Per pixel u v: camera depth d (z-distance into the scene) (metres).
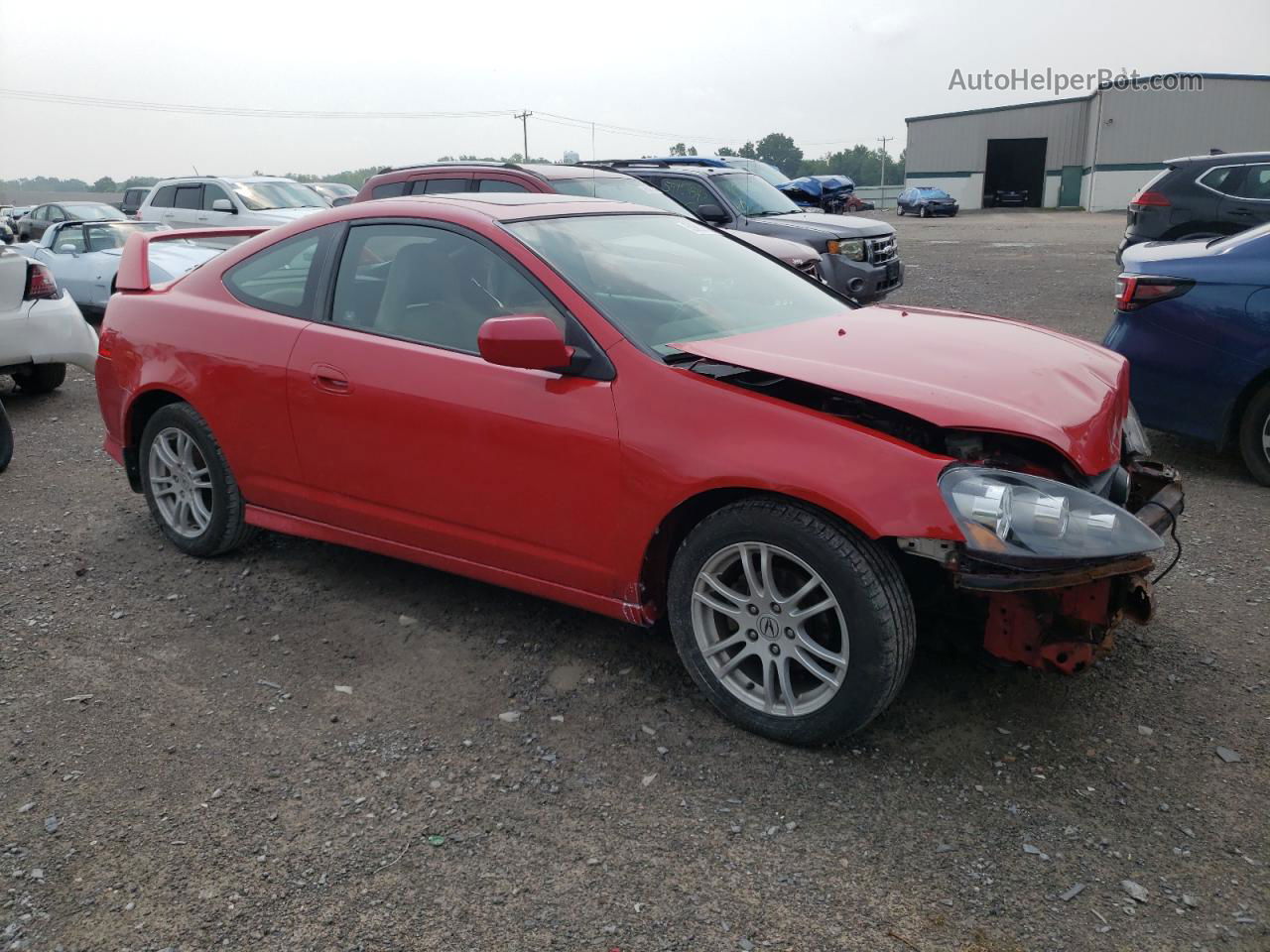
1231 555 4.54
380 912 2.41
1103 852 2.59
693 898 2.45
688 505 3.15
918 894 2.45
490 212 3.75
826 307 4.07
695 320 3.52
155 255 10.97
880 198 69.81
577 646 3.75
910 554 2.90
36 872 2.55
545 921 2.38
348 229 3.99
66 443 6.82
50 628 3.93
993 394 3.00
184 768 3.00
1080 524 2.72
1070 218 40.94
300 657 3.68
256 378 4.05
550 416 3.29
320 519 4.09
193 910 2.42
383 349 3.71
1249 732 3.12
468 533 3.61
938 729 3.16
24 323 7.38
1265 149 48.09
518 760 3.03
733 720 3.19
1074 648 2.88
